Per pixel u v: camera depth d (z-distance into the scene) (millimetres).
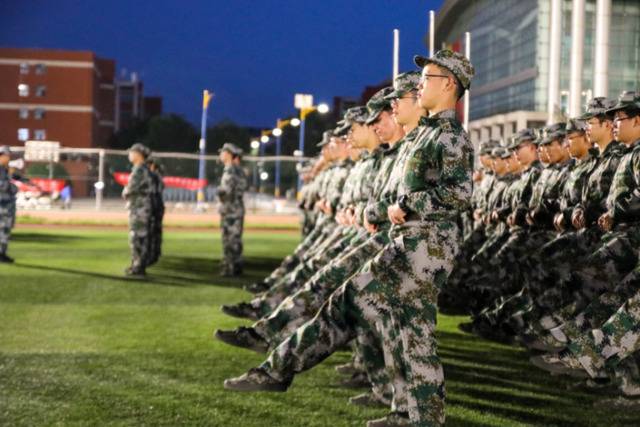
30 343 7500
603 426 5230
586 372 5645
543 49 48219
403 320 4570
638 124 5840
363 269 4895
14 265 14078
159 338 7832
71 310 9469
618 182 5926
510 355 7496
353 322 4934
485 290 9039
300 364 4945
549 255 7234
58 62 80938
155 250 14312
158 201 14359
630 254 5945
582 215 6805
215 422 5090
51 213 29547
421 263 4496
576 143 7141
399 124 5465
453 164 4461
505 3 53750
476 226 10633
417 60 4625
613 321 5145
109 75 97312
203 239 21828
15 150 31391
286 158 32250
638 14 40031
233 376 6316
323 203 8414
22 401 5488
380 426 4898
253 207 33656
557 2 30516
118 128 115562
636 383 5621
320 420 5184
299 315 5676
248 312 7297
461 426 5203
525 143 8703
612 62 40375
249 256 17188
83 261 14992
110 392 5770
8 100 80438
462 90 4625
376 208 5211
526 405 5746
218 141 93688
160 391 5824
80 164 32531
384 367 5512
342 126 7988
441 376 4551
